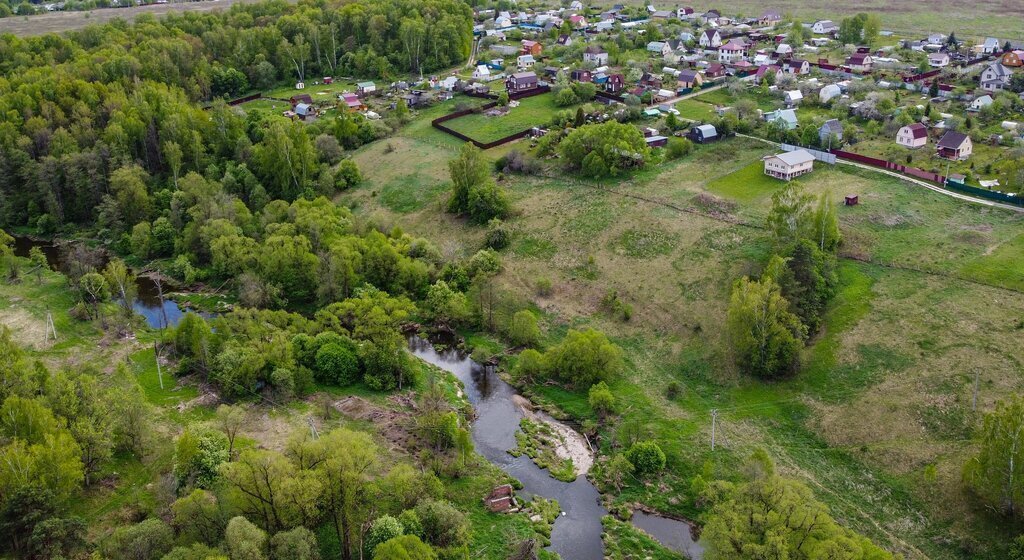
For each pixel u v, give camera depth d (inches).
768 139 6929.1
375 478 3526.1
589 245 5561.0
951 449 3543.3
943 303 4352.9
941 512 3304.6
